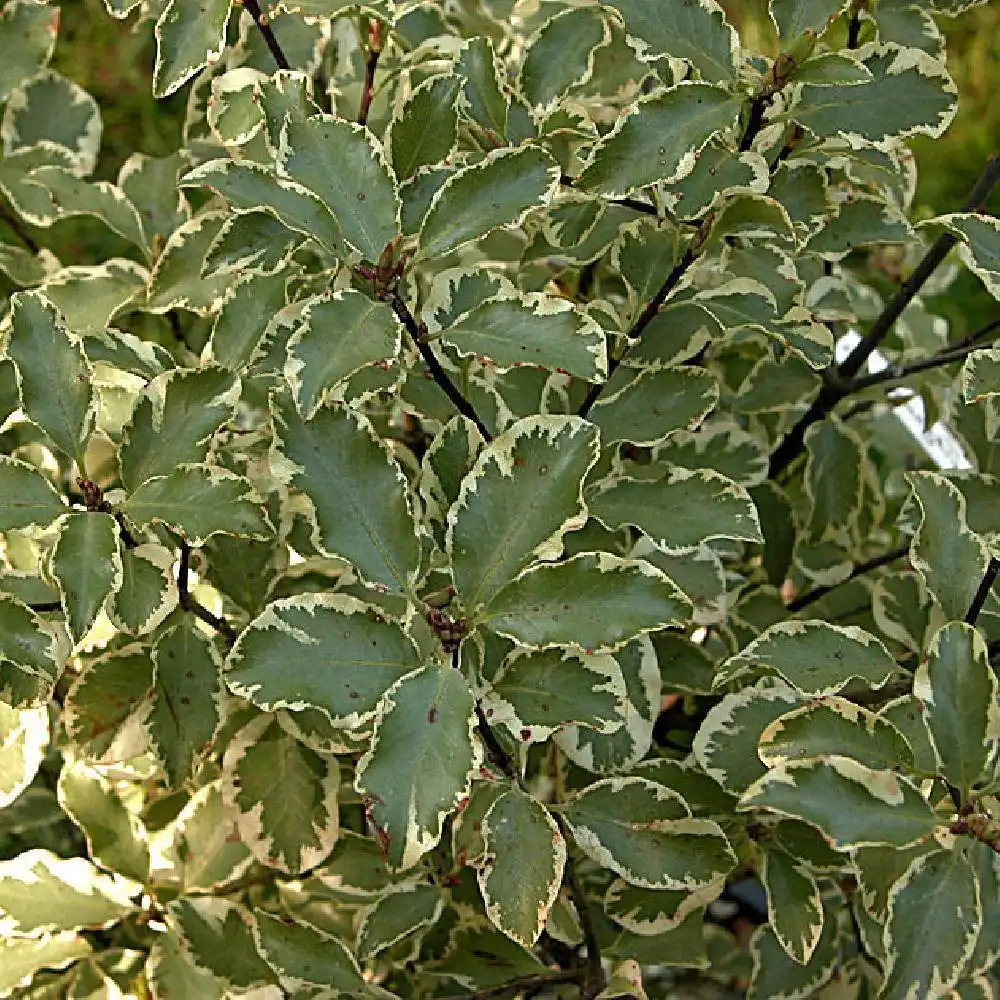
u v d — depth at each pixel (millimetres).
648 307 858
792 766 794
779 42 833
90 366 833
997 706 802
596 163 820
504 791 818
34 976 911
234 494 812
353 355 790
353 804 932
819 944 910
